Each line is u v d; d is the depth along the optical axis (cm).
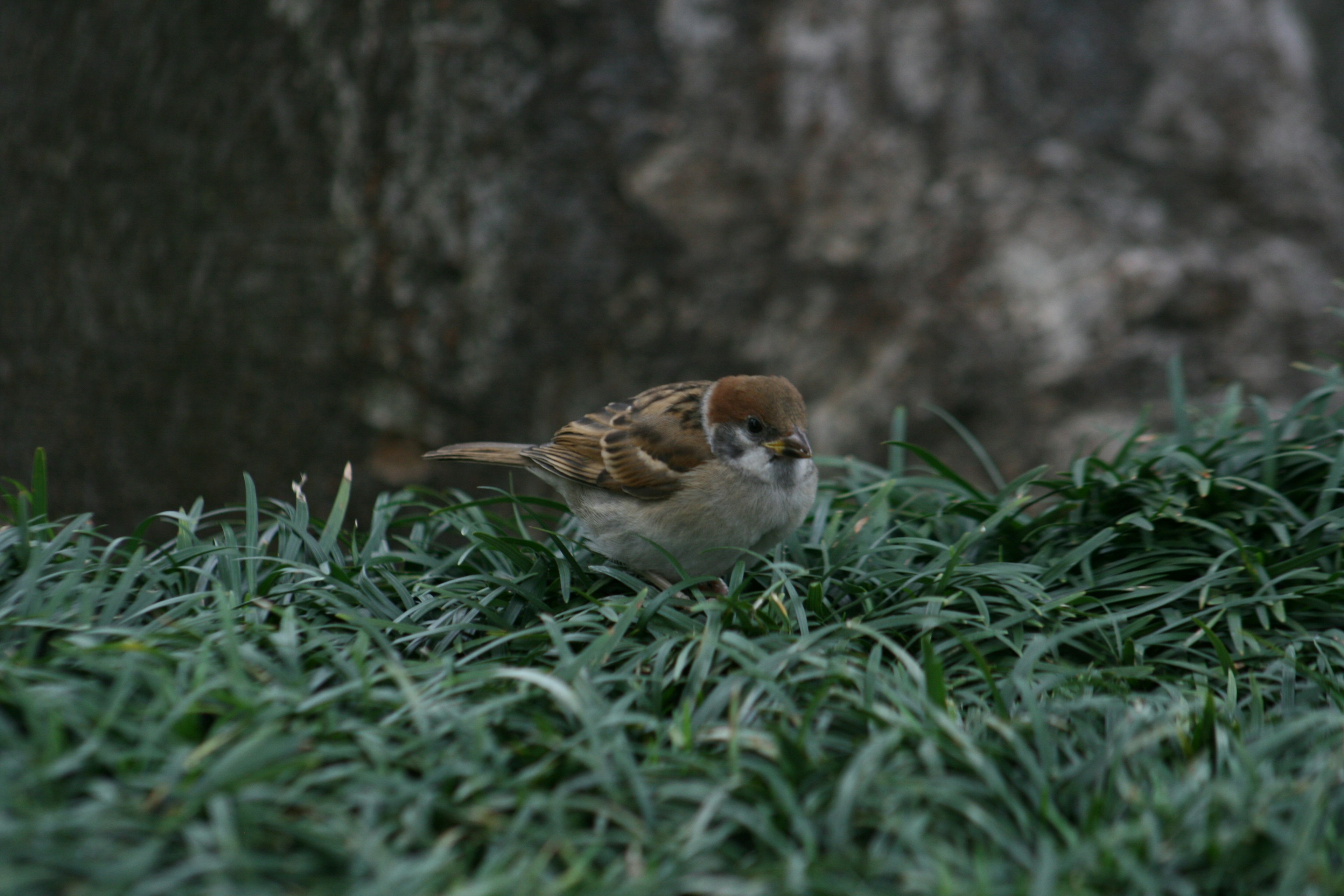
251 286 1182
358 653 504
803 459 651
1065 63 1262
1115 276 1201
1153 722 477
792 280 1215
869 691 480
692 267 1195
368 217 1165
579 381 1189
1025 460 1212
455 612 593
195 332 1195
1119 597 604
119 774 415
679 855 394
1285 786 430
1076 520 682
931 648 500
